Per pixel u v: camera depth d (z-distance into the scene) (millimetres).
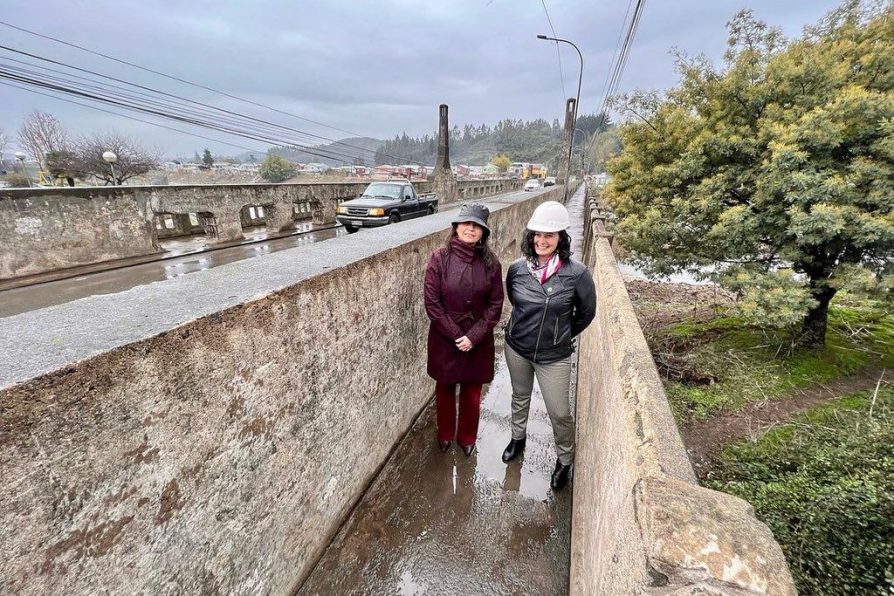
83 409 858
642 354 1416
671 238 5996
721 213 5219
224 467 1293
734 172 5250
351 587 1812
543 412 3230
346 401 2035
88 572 911
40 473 791
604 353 1983
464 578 1871
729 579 606
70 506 856
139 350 971
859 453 3131
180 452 1123
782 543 2504
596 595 1100
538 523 2178
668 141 6117
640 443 972
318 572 1872
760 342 5875
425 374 3217
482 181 25359
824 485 2912
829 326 6145
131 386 960
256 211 9320
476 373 2457
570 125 22562
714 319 7090
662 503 723
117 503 960
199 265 5574
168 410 1068
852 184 3938
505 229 6191
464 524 2156
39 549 805
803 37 5277
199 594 1249
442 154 20016
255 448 1428
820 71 4680
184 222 7684
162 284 1518
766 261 5230
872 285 4152
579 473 2174
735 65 5332
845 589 2154
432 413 3184
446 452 2719
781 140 4438
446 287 2236
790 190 4371
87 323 1077
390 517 2182
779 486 3029
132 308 1212
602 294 2709
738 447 3791
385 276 2354
